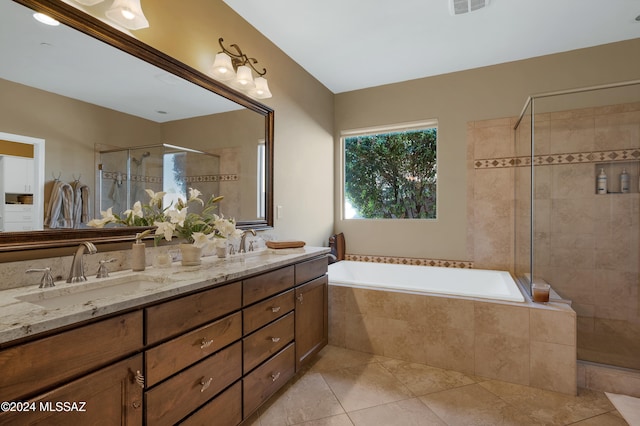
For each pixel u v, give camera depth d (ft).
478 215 10.30
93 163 4.75
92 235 4.70
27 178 4.04
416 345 7.95
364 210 12.35
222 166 7.08
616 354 7.62
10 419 2.54
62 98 4.39
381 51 9.24
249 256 7.01
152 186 5.62
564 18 7.63
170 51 5.92
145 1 5.49
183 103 6.16
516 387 6.84
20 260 4.00
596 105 8.64
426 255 11.05
